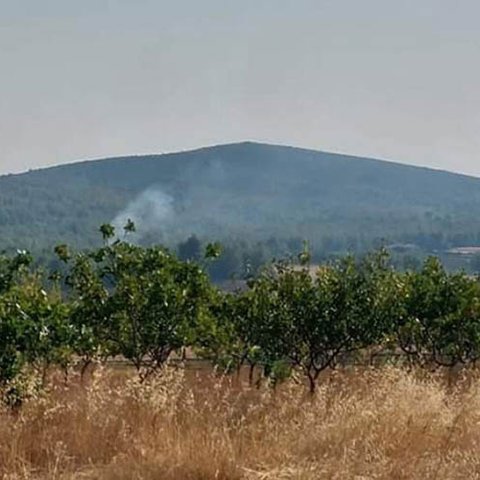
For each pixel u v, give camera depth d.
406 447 31.08
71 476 28.38
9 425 32.16
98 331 53.44
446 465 29.55
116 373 44.56
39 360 41.97
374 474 28.77
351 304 51.66
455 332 63.34
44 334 38.66
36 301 40.84
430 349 63.19
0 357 37.00
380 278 52.94
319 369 51.28
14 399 35.75
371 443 31.33
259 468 29.25
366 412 33.56
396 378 38.75
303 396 40.12
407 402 34.75
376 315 51.91
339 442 31.34
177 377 36.34
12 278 41.41
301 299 51.84
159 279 53.97
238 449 30.20
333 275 52.50
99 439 31.34
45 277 52.94
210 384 40.91
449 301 63.25
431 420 33.31
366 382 40.28
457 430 33.06
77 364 55.56
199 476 27.97
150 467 28.41
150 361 55.00
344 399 35.88
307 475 28.11
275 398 38.16
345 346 52.16
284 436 32.09
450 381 47.06
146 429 31.89
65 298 55.28
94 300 53.75
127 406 33.81
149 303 53.66
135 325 53.66
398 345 62.44
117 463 29.11
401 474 28.88
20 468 28.70
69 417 33.50
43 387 37.50
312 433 32.25
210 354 59.38
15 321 37.66
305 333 52.03
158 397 33.62
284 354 52.59
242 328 54.94
